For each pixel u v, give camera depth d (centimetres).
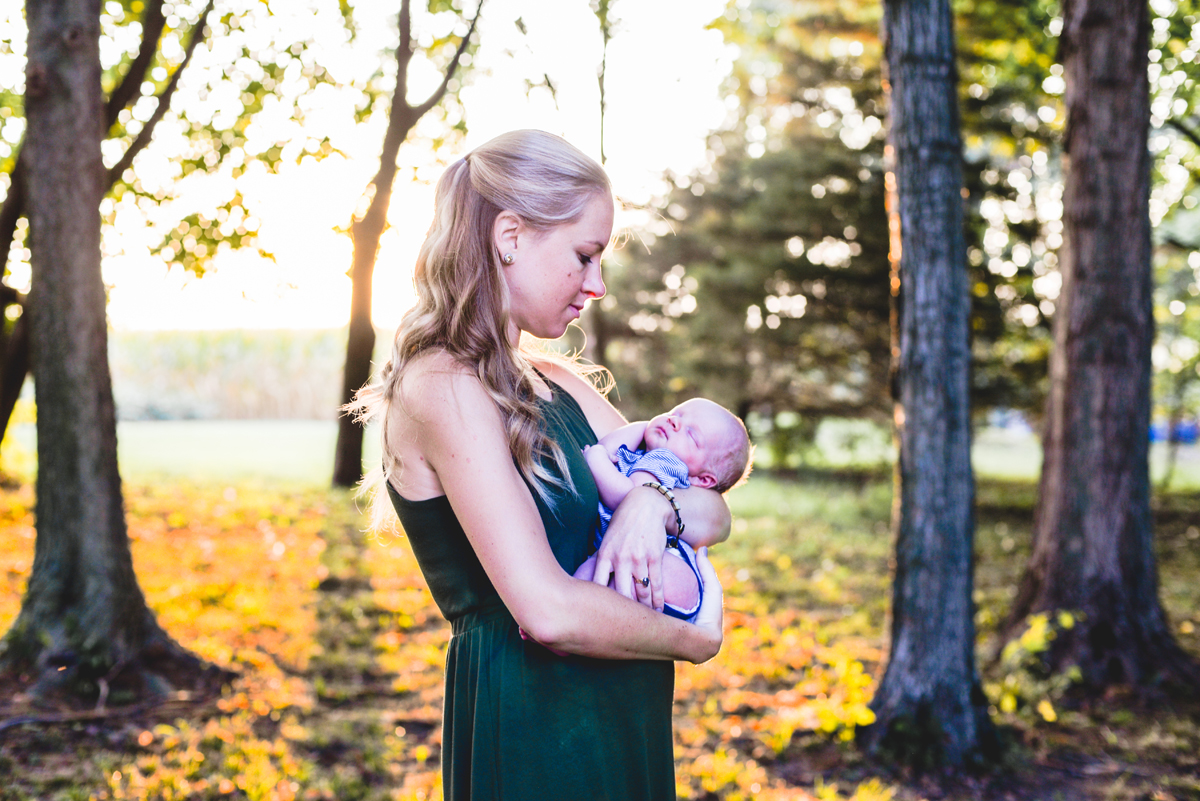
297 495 1223
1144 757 407
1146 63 529
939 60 388
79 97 444
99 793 330
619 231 174
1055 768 395
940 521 396
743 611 694
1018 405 1467
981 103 1207
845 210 1415
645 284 1766
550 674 144
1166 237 1285
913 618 401
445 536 144
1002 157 1403
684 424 202
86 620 432
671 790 158
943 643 396
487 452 132
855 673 451
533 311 147
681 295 1797
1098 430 530
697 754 406
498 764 142
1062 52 554
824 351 1625
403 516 147
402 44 1134
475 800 142
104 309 455
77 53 443
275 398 3781
